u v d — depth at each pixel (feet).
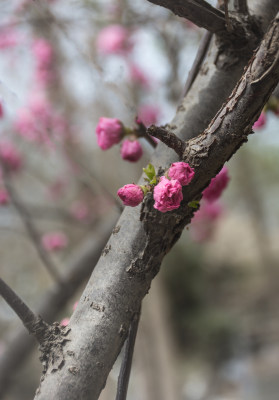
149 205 3.17
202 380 26.16
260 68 2.88
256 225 41.70
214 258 43.11
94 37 10.49
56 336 3.03
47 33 9.78
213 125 3.03
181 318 34.09
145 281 3.20
